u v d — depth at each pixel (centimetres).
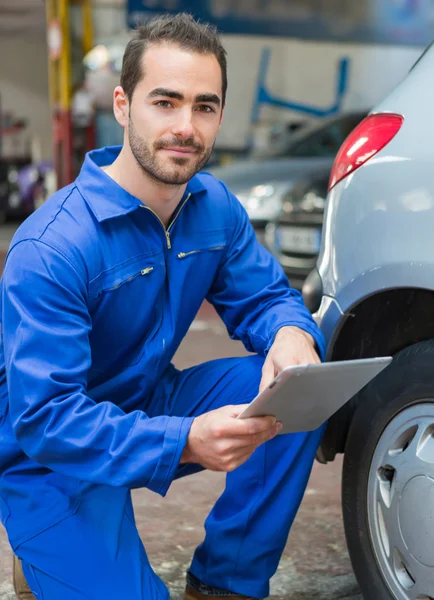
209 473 310
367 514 195
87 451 161
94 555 171
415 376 185
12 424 166
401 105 200
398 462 186
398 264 189
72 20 1227
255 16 1269
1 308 177
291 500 194
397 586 187
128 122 174
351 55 1290
